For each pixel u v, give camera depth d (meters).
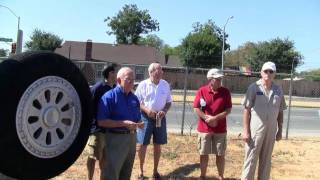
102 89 7.30
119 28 106.31
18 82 4.33
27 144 4.43
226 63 84.56
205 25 79.50
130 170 6.56
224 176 9.65
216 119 8.70
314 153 12.27
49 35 79.38
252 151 8.04
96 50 72.50
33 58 4.50
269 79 7.91
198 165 10.37
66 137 4.82
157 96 8.83
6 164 4.30
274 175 9.91
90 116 5.11
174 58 76.50
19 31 8.51
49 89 4.61
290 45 71.88
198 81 37.12
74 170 9.30
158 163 9.48
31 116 4.47
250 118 8.09
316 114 25.84
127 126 6.18
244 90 43.66
